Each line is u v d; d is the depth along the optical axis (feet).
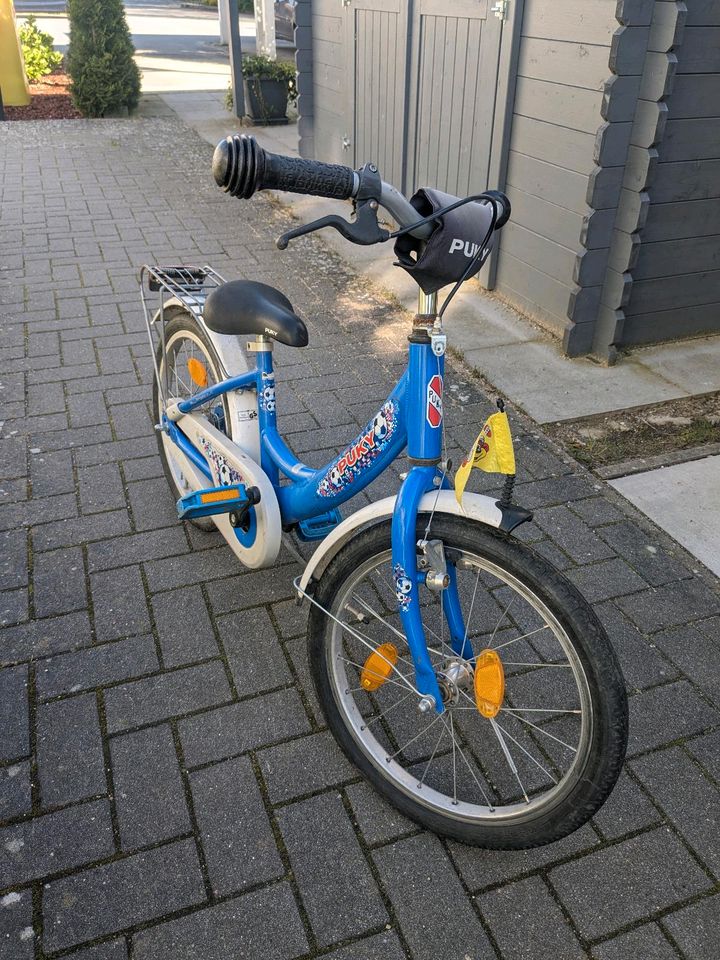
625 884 6.15
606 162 12.45
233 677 7.87
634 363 13.99
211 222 21.52
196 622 8.50
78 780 6.85
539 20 13.46
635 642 8.32
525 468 11.14
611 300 13.55
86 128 32.60
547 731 7.41
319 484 7.07
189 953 5.67
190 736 7.27
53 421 12.06
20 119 34.17
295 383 13.32
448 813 6.25
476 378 13.52
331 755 7.13
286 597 8.85
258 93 32.76
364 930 5.83
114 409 12.39
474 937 5.81
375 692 7.79
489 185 15.80
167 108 37.37
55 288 16.92
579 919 5.92
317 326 15.47
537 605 5.37
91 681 7.78
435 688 5.91
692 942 5.78
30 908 5.91
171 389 10.14
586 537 9.81
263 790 6.82
